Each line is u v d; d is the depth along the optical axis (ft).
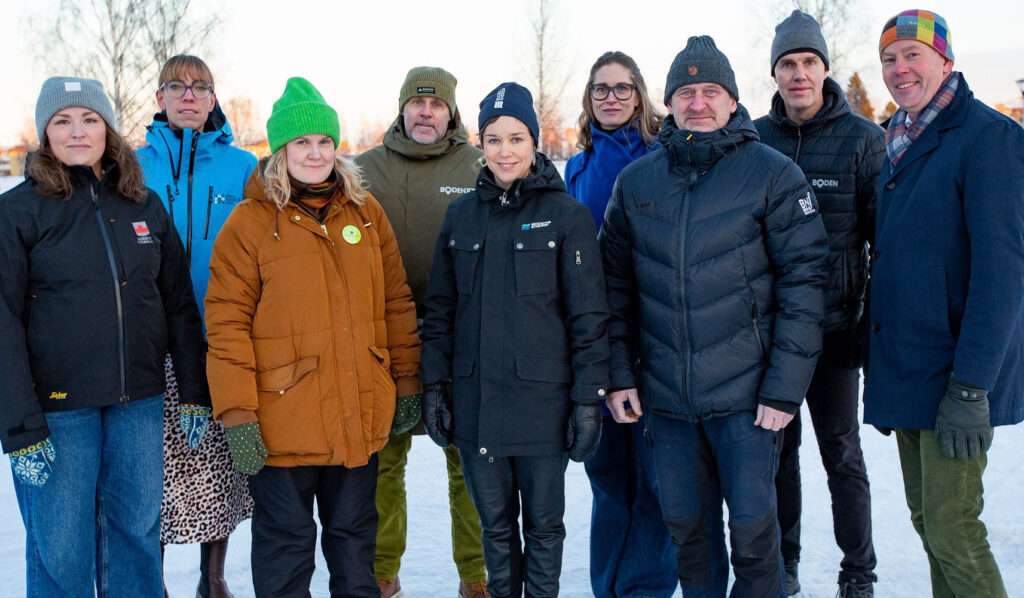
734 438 8.24
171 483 9.70
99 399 8.27
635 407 8.68
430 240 10.64
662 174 8.48
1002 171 7.47
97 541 8.94
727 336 8.20
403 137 10.77
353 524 8.75
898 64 8.07
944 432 7.63
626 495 10.10
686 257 8.18
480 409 8.48
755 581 8.22
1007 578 10.30
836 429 9.91
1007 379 7.79
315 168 8.55
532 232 8.48
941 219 7.84
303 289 8.39
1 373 7.75
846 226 9.57
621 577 10.13
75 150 8.14
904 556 11.25
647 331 8.58
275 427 8.34
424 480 15.12
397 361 9.16
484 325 8.51
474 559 10.52
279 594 8.41
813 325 8.04
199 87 10.19
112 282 8.30
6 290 7.83
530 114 8.57
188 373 9.03
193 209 10.19
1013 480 13.84
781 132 10.07
